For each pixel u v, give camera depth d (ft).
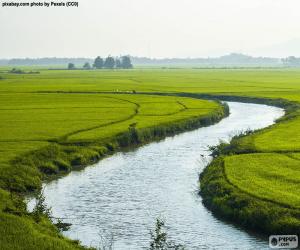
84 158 159.43
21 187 125.80
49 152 157.79
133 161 161.27
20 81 533.55
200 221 103.14
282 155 149.38
